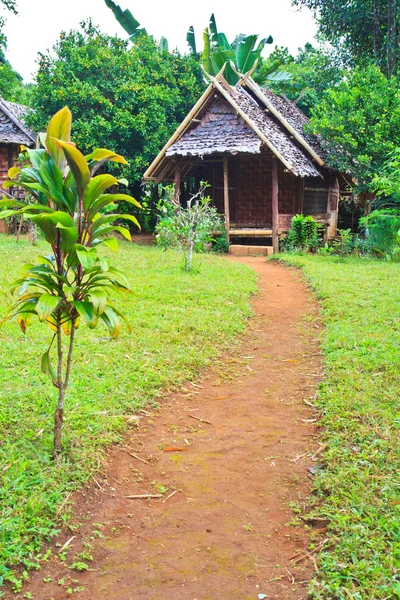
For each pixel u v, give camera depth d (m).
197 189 19.05
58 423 3.65
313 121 15.98
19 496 3.19
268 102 16.50
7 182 3.27
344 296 8.20
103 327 6.35
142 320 6.64
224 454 4.02
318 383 5.15
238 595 2.72
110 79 18.33
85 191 3.33
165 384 5.07
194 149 15.33
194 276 9.55
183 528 3.21
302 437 4.26
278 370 5.68
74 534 3.10
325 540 3.04
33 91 18.00
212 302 7.77
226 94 15.08
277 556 3.00
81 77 18.14
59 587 2.72
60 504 3.24
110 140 17.73
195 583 2.80
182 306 7.50
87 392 4.62
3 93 25.44
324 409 4.53
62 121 3.26
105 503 3.40
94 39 18.22
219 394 5.07
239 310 7.58
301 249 14.70
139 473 3.74
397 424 4.18
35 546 2.92
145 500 3.46
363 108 15.42
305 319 7.48
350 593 2.63
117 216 3.46
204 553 3.01
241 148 14.61
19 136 18.45
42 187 3.27
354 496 3.35
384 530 3.06
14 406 4.25
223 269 10.55
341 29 20.16
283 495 3.54
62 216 3.19
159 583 2.79
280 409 4.77
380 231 13.92
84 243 3.47
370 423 4.24
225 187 15.76
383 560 2.82
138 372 5.15
